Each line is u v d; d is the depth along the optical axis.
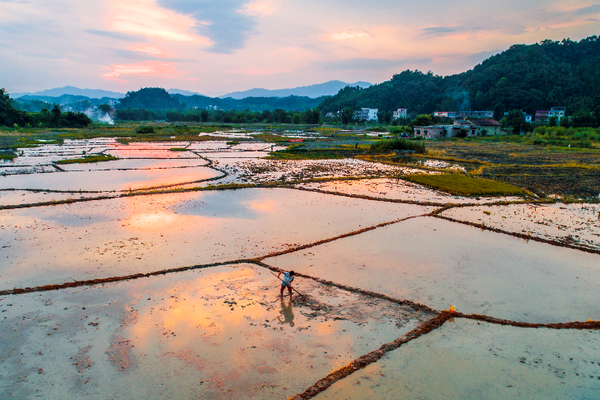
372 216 21.91
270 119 174.88
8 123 98.75
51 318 11.15
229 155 50.44
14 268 14.38
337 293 12.88
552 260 15.70
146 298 12.38
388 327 10.92
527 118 136.12
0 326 10.70
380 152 55.53
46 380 8.62
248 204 24.28
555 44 189.38
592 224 20.89
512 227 20.14
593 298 12.60
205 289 13.05
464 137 85.81
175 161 43.94
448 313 11.55
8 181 30.97
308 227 19.69
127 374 8.86
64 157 46.09
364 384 8.59
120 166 39.66
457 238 18.22
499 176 36.47
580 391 8.45
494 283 13.61
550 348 10.03
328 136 88.50
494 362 9.45
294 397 8.16
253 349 9.84
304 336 10.44
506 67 167.25
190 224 19.94
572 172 38.94
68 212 21.94
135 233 18.45
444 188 29.34
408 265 15.05
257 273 14.31
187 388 8.42
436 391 8.41
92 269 14.40
